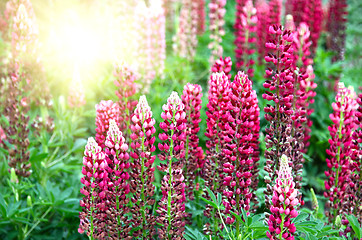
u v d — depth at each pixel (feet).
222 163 11.17
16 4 15.15
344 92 11.44
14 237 14.23
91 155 9.66
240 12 20.30
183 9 23.67
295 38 15.62
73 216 14.01
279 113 10.64
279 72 10.50
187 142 11.83
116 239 10.39
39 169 15.46
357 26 37.14
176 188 10.19
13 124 14.08
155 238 12.38
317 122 22.47
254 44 23.80
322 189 20.22
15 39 14.16
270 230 8.90
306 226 9.86
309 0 22.39
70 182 16.43
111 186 10.07
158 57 19.74
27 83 14.52
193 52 23.63
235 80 10.09
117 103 13.11
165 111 10.12
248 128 10.61
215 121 11.25
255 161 11.18
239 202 10.30
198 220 12.89
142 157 10.14
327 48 28.78
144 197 10.47
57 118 17.28
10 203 13.10
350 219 9.85
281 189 8.58
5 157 16.05
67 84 20.72
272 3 21.16
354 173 11.72
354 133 11.48
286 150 10.75
